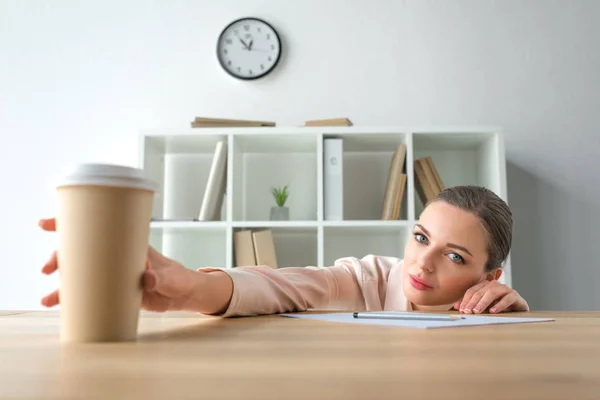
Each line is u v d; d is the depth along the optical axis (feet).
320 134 7.27
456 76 8.56
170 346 1.19
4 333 1.56
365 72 8.59
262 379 0.78
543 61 8.57
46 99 8.79
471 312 2.78
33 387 0.73
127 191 1.30
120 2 8.91
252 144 7.96
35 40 8.91
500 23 8.64
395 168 7.29
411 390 0.70
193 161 8.50
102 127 8.70
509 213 3.29
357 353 1.07
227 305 2.18
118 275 1.30
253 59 8.55
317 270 3.52
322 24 8.69
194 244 8.18
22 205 8.61
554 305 8.18
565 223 8.34
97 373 0.84
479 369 0.87
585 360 0.98
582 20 8.61
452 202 3.13
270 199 8.45
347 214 8.37
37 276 8.48
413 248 3.21
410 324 1.78
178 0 8.86
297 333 1.49
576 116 8.48
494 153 7.32
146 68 8.77
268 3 8.75
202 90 8.68
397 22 8.67
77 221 1.28
